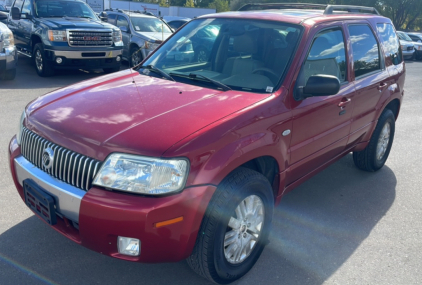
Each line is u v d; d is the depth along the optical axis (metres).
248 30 3.73
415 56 24.30
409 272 3.20
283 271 3.13
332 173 5.16
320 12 4.25
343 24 4.08
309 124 3.39
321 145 3.68
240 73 3.45
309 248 3.46
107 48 10.13
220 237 2.64
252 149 2.74
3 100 7.56
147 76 3.67
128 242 2.44
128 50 12.27
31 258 3.07
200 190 2.44
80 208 2.42
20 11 11.16
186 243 2.49
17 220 3.54
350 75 4.09
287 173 3.28
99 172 2.43
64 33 9.60
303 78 3.35
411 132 7.31
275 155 3.01
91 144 2.50
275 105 3.05
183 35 4.16
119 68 11.74
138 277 2.95
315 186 4.74
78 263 3.05
